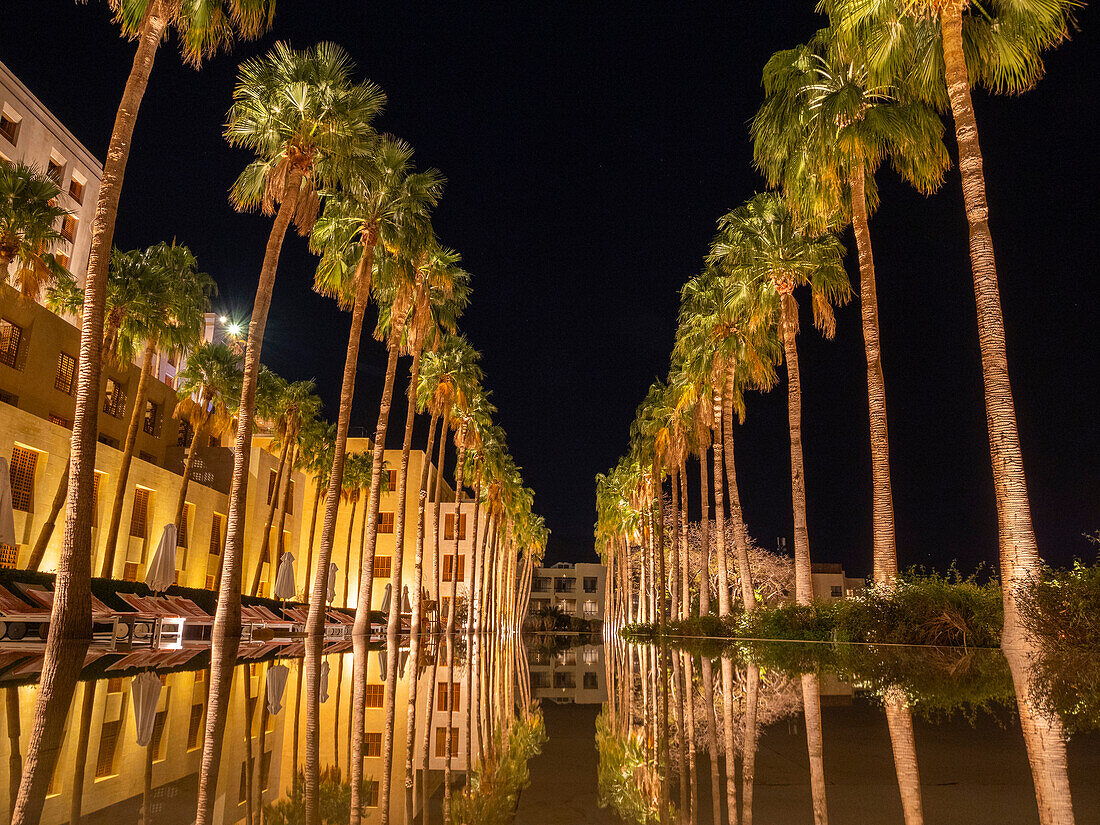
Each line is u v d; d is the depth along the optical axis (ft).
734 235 96.58
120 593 77.51
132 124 52.95
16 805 13.06
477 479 191.01
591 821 13.37
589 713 32.45
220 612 66.54
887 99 68.18
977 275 47.44
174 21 56.49
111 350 97.91
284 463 155.74
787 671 44.75
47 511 93.81
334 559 229.04
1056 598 43.65
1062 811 13.07
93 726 21.72
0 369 100.42
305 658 55.83
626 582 266.57
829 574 263.90
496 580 251.80
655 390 177.99
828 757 18.90
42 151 150.82
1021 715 23.77
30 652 49.85
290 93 73.00
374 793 15.53
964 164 48.34
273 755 19.15
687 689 40.22
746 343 106.42
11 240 81.20
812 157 71.56
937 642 64.90
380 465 98.32
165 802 13.85
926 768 17.03
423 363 133.80
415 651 78.84
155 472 121.29
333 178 78.13
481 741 23.80
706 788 16.07
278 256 72.13
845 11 54.70
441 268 105.40
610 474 281.13
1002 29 53.57
